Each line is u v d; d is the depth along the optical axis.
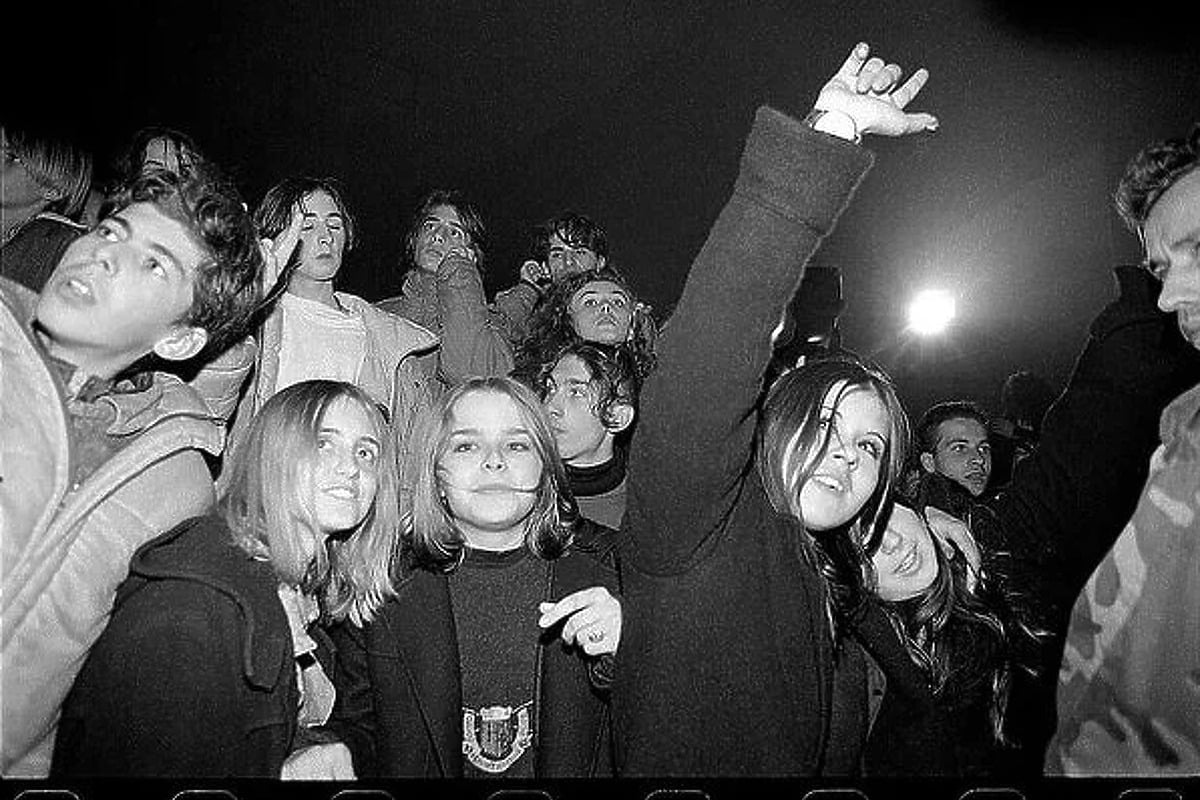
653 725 1.15
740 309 1.04
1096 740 1.46
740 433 1.09
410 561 1.47
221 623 1.18
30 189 1.75
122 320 1.29
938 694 1.48
